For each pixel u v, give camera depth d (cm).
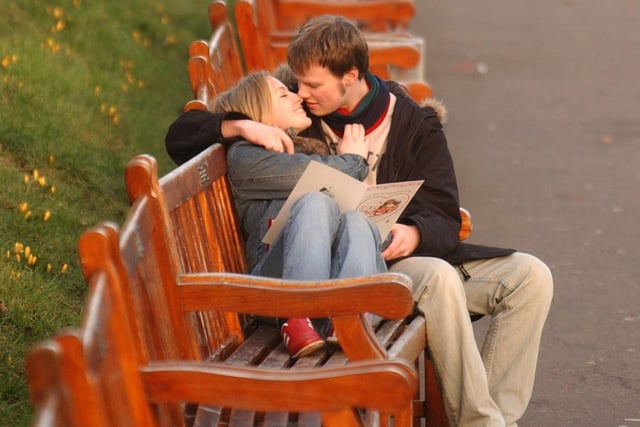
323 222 1292
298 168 1398
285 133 1438
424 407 1471
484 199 2836
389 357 1170
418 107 1509
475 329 2014
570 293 2183
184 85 2991
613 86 4241
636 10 6109
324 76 1434
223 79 1925
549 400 1705
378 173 1477
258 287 1171
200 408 1168
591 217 2698
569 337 1956
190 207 1323
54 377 740
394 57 2438
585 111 3841
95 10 3002
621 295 2177
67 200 1936
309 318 1272
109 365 914
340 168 1400
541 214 2716
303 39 1438
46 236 1762
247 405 990
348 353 1162
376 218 1390
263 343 1341
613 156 3281
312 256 1266
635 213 2742
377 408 975
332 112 1472
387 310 1145
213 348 1314
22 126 2055
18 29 2589
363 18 3047
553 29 5491
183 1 3788
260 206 1425
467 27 5509
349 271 1265
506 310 1437
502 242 2508
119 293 954
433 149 1491
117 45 2889
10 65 2277
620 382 1772
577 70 4522
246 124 1427
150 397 995
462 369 1337
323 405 979
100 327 866
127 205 2062
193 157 1394
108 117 2381
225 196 1447
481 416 1329
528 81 4316
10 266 1594
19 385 1357
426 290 1350
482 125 3638
